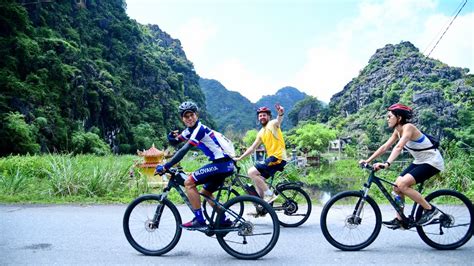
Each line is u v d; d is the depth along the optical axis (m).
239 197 4.34
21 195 8.59
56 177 9.10
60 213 6.89
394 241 5.00
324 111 162.50
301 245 4.87
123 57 89.00
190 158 19.59
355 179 24.45
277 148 5.87
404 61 149.12
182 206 7.73
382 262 4.18
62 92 54.47
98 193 8.91
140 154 12.49
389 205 7.57
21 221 6.22
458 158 10.59
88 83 61.75
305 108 171.50
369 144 103.12
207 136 4.34
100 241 5.03
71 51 62.00
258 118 6.14
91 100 60.75
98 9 91.00
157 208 4.48
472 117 93.12
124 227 4.55
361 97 150.38
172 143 4.79
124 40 92.50
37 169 13.17
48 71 53.28
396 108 4.66
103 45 84.62
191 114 4.44
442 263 4.12
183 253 4.55
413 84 126.19
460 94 112.06
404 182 4.51
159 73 98.94
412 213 4.64
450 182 9.65
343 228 4.79
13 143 39.53
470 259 4.25
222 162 4.39
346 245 4.64
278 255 4.46
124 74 84.94
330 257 4.37
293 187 6.09
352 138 113.81
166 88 97.69
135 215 4.63
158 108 88.19
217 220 4.35
